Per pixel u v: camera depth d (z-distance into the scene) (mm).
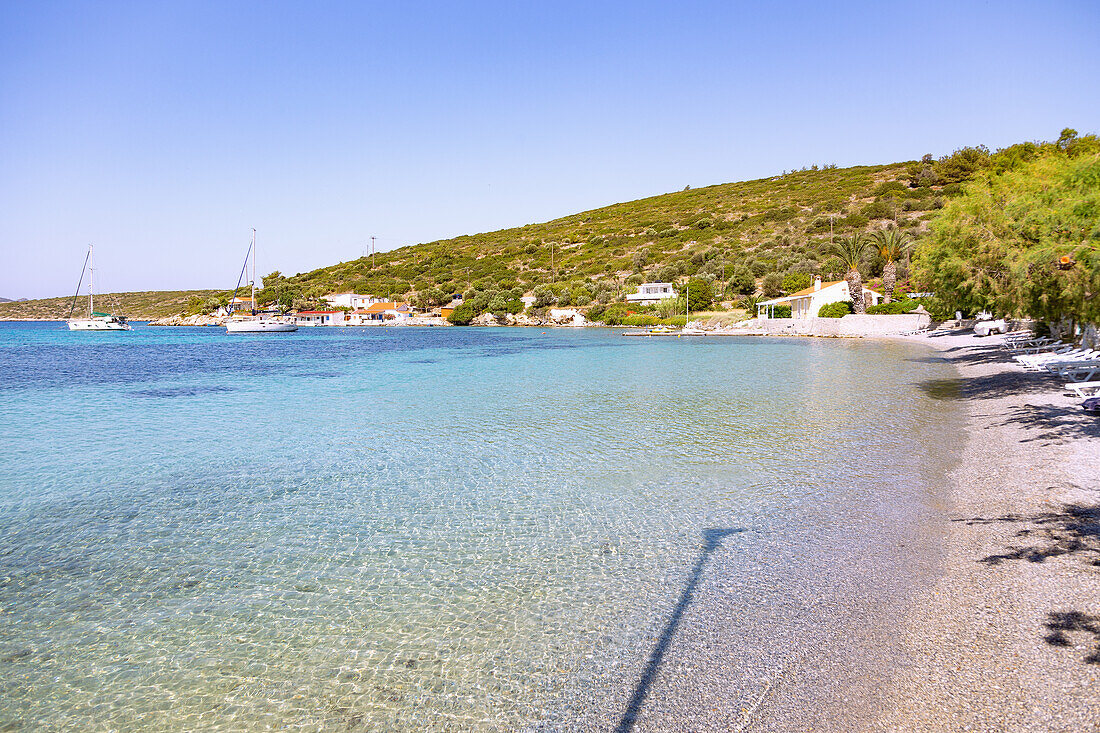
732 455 14797
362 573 8680
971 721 5078
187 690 6098
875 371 31844
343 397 26406
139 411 23156
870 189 152375
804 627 6812
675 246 140250
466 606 7637
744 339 66750
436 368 39500
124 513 11414
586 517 10734
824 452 14789
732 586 7898
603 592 7887
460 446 16500
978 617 6734
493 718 5520
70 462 15242
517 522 10570
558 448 16016
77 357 52531
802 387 26422
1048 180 22625
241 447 16766
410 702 5785
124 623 7410
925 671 5828
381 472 14039
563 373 34906
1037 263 19109
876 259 85125
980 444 14719
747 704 5535
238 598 7992
